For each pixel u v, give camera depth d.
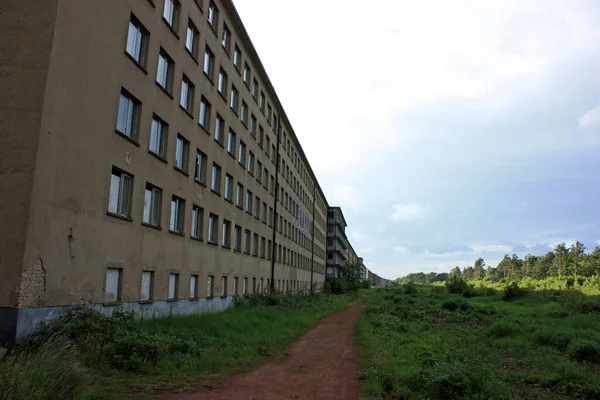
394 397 8.50
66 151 11.92
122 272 15.17
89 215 13.05
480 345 15.86
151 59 17.23
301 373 10.65
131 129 16.12
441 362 9.74
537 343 16.92
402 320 25.27
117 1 14.62
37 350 9.52
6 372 6.30
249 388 8.89
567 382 10.36
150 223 17.53
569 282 72.56
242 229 31.61
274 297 31.20
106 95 13.96
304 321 23.00
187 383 8.91
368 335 18.16
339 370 11.14
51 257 11.33
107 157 14.06
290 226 53.41
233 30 28.88
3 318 10.20
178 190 20.14
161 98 18.22
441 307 34.84
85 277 12.85
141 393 7.87
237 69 30.06
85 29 12.73
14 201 10.62
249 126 33.62
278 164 45.25
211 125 24.64
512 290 51.09
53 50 11.31
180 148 20.88
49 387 6.50
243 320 18.91
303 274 64.25
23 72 11.12
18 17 11.38
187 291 21.23
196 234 23.14
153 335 11.81
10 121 10.92
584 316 27.33
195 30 22.58
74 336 10.67
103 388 7.91
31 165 10.75
